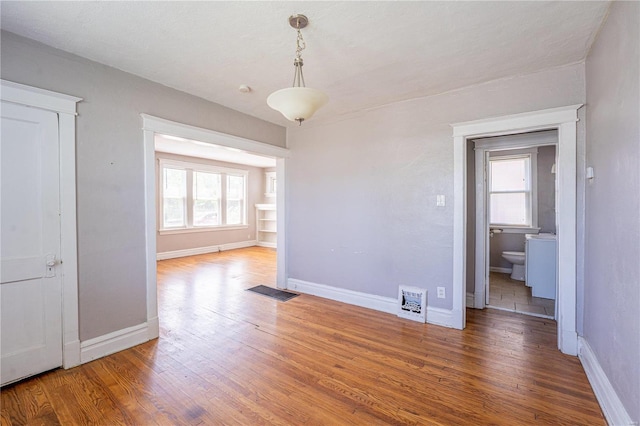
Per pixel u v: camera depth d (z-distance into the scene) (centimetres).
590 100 225
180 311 349
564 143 246
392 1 171
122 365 231
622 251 158
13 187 204
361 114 363
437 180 311
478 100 287
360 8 176
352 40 212
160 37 208
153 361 238
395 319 325
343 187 381
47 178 217
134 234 266
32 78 210
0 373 201
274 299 393
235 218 838
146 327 273
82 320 235
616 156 168
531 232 509
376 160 353
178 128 297
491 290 430
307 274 421
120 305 257
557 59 238
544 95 257
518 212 525
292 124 419
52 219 220
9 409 182
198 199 744
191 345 265
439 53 230
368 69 256
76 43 215
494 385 205
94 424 170
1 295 201
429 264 317
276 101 186
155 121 278
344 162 380
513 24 193
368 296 362
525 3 173
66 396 194
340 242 386
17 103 203
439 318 311
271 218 885
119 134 255
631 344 146
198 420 173
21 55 206
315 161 409
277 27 196
